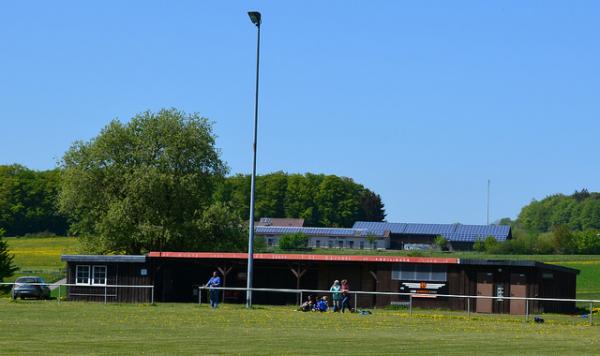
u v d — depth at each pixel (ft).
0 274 232.12
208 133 292.61
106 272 200.54
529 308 180.96
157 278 203.31
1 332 99.35
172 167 285.84
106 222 273.95
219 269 200.54
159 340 92.94
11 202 586.45
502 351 87.86
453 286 186.39
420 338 102.53
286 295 207.10
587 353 87.15
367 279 195.42
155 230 271.49
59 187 307.37
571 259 408.46
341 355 81.30
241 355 79.46
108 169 285.43
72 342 88.63
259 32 167.12
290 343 92.43
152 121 288.92
